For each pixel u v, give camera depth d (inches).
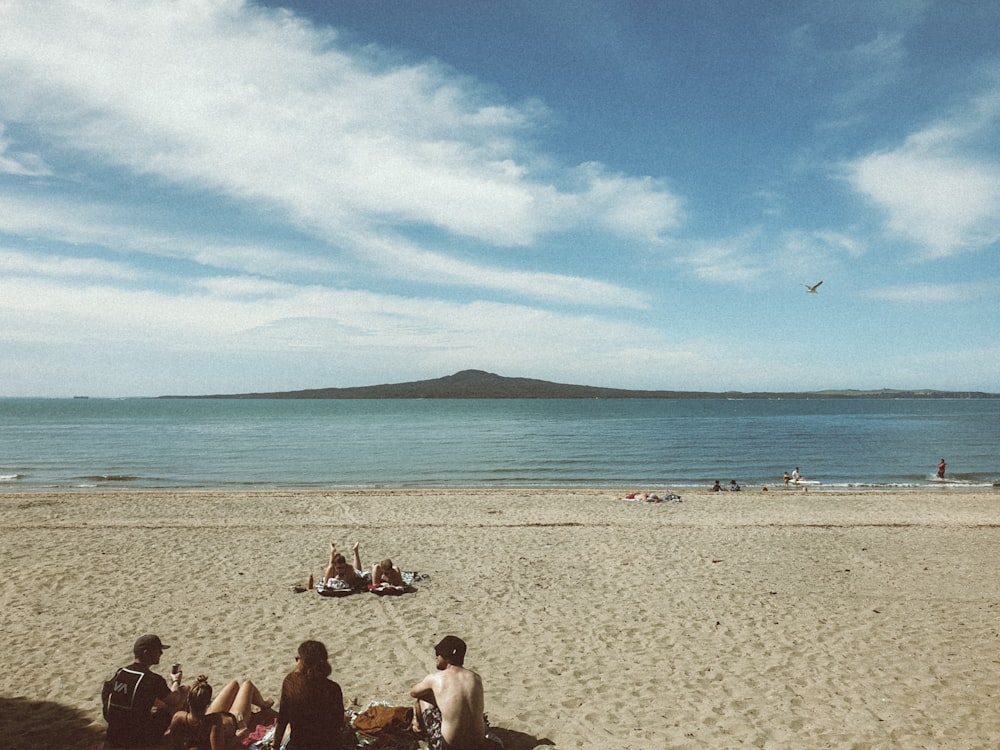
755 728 248.2
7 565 501.4
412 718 241.1
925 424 4040.4
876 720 254.1
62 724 250.2
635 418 5022.1
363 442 2486.5
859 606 406.0
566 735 243.8
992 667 307.7
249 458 1824.6
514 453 2006.6
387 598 419.8
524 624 370.6
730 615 387.5
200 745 205.3
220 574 480.7
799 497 995.9
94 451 2037.4
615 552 556.7
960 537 628.1
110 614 386.0
